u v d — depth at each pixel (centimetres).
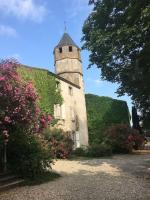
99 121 4597
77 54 4434
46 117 1486
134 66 2059
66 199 1045
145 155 2844
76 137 3903
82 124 4181
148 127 3556
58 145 2484
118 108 4822
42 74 3222
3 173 1352
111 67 2267
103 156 2752
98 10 2239
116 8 2058
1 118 1298
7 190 1230
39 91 3145
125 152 3123
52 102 3350
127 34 1719
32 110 1379
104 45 2141
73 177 1527
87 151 2795
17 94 1316
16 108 1314
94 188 1213
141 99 2427
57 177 1534
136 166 1936
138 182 1341
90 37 2269
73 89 4003
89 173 1664
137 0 1509
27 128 1431
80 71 4428
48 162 1573
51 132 2500
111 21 2194
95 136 4531
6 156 1463
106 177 1504
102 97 4719
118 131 3150
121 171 1723
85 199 1034
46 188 1253
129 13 1608
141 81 2120
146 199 1016
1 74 1334
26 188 1270
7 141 1372
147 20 1473
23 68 2966
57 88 3512
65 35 4541
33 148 1484
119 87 2342
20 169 1416
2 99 1301
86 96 4691
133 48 1811
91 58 2297
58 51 4456
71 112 3853
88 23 2356
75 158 2583
